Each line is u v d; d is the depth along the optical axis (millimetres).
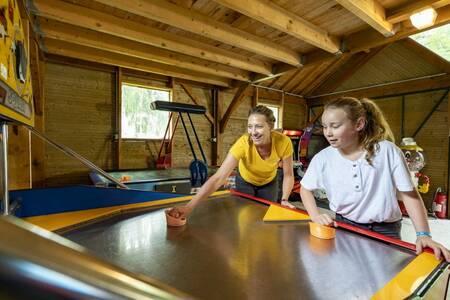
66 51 3150
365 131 1052
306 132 4988
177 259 758
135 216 1156
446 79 4445
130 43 3158
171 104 2875
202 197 1195
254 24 2885
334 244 894
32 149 3131
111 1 2031
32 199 1070
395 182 1012
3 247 154
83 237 914
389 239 915
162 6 2305
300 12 2672
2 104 715
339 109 997
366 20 2453
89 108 3713
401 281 655
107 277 219
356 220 1156
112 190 1225
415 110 4844
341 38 3248
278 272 696
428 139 4691
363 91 5586
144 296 237
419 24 2461
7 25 819
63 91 3508
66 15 2285
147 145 4242
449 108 4434
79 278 192
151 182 3061
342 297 589
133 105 4098
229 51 3576
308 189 1209
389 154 1014
